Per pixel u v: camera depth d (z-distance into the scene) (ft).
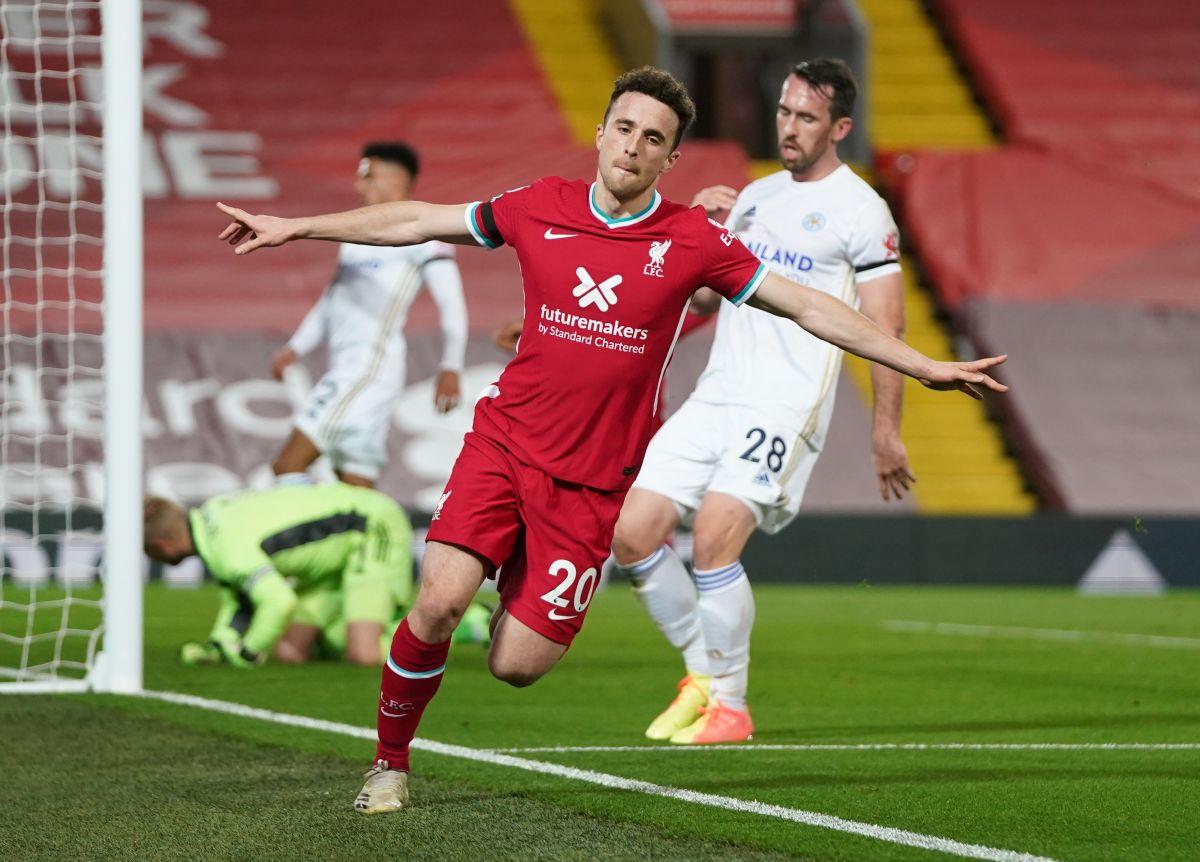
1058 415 210.38
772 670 100.99
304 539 95.96
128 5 79.25
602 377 48.24
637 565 68.90
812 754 64.08
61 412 190.80
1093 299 224.94
